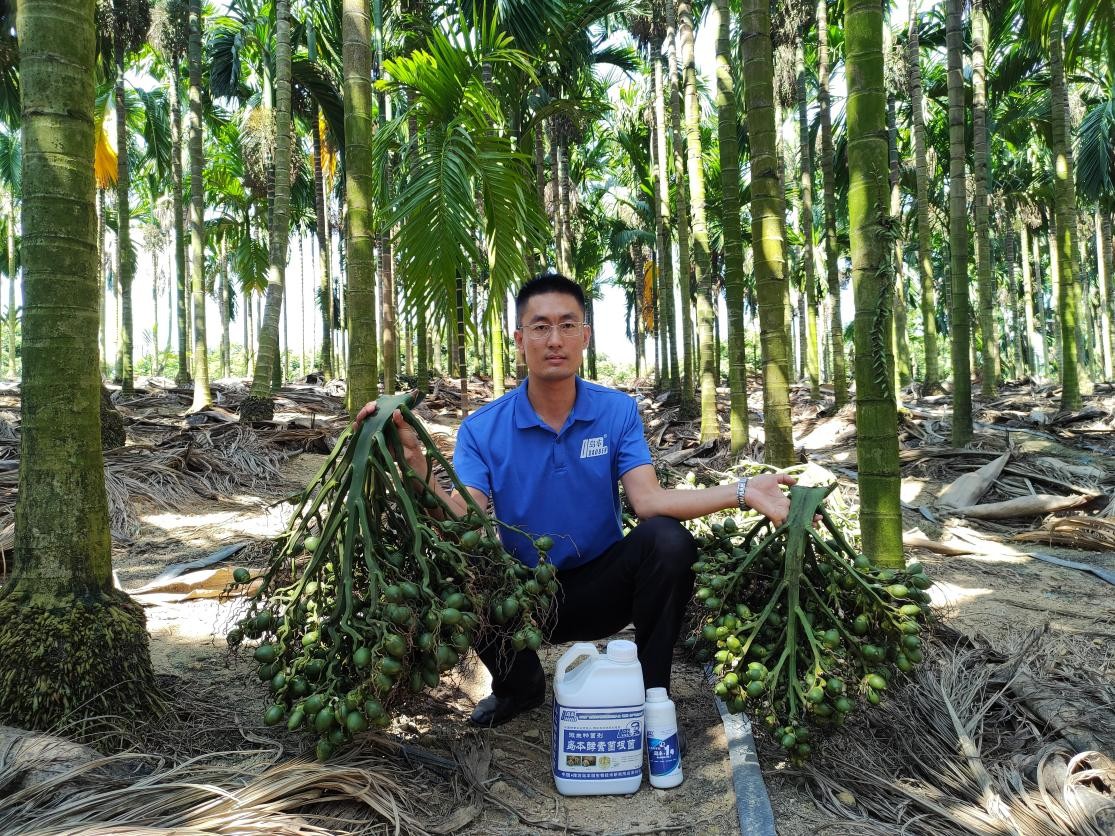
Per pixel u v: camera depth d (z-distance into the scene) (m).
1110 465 6.44
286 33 9.08
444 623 1.92
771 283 4.55
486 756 2.26
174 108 12.70
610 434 2.42
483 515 2.18
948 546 4.71
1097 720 2.31
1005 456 6.31
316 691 1.94
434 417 9.98
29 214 2.14
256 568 3.83
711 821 1.97
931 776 2.11
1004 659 2.82
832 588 2.13
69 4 2.16
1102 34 6.98
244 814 1.75
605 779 2.10
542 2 8.09
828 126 10.94
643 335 22.86
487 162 5.54
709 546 2.41
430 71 5.75
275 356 11.98
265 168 13.49
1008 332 29.80
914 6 12.17
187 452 6.21
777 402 4.61
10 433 6.52
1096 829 1.78
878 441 2.92
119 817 1.73
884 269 2.88
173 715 2.34
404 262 5.20
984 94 11.30
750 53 4.40
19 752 1.90
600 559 2.44
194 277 9.56
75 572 2.20
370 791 1.94
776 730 2.04
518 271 5.85
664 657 2.30
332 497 2.24
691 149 8.62
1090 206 20.34
